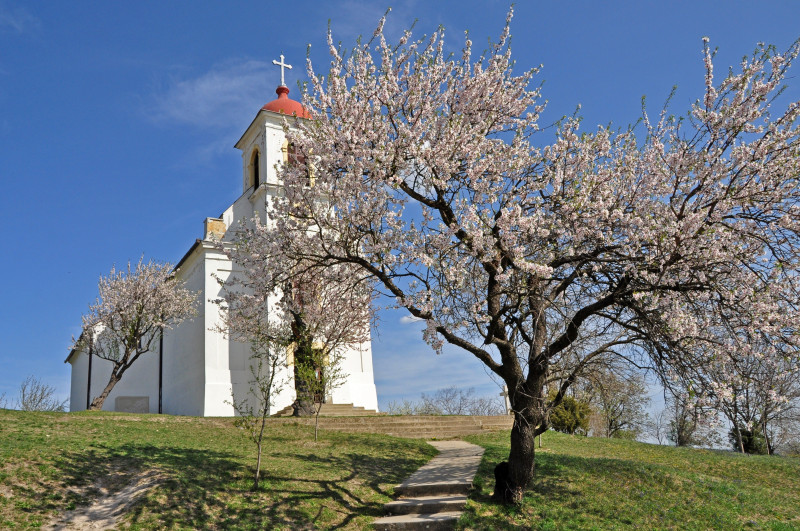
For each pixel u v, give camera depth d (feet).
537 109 43.50
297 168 43.14
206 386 78.95
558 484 41.11
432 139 39.14
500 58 41.50
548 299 33.09
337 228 40.70
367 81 41.86
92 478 34.96
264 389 39.70
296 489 37.68
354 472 42.98
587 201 35.73
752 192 33.17
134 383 104.27
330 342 67.10
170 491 33.83
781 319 30.94
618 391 45.44
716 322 32.81
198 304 87.45
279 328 70.44
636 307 33.04
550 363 37.42
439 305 34.45
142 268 90.22
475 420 74.49
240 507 33.86
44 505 30.71
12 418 49.03
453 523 33.88
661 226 32.73
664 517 36.68
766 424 89.15
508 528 33.53
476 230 33.83
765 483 52.95
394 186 38.50
